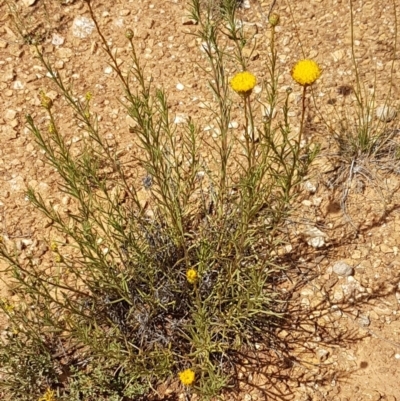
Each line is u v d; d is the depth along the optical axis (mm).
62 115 596
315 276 494
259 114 582
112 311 463
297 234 514
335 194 533
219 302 446
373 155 545
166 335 468
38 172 561
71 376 438
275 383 447
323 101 588
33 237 521
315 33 642
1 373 447
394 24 638
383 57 615
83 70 629
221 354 458
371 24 642
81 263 451
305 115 580
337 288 487
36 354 438
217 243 476
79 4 674
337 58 619
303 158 535
